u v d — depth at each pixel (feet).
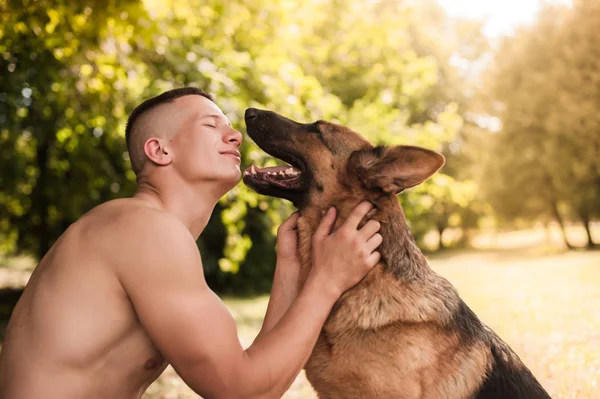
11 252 97.40
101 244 7.30
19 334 7.26
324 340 10.19
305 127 11.78
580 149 90.53
